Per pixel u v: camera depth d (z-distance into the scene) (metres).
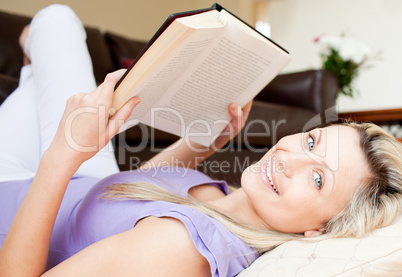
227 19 0.70
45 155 0.65
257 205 0.83
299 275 0.62
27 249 0.62
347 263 0.62
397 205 0.75
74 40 1.27
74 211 0.83
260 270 0.68
